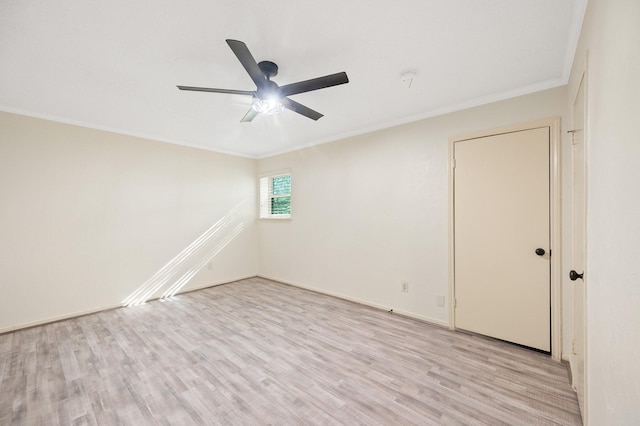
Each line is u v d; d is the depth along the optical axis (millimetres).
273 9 1473
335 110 2922
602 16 1069
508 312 2473
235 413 1626
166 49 1831
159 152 3924
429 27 1631
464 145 2717
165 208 3973
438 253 2904
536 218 2336
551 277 2266
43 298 2980
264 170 5066
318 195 4137
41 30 1621
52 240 3047
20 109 2832
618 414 850
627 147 796
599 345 1104
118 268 3521
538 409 1645
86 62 1977
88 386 1888
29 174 2912
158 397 1772
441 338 2584
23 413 1639
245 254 5027
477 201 2637
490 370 2053
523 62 2008
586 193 1399
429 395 1774
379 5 1451
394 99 2645
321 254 4105
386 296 3348
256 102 2045
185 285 4172
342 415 1602
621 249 842
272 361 2195
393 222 3273
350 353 2312
